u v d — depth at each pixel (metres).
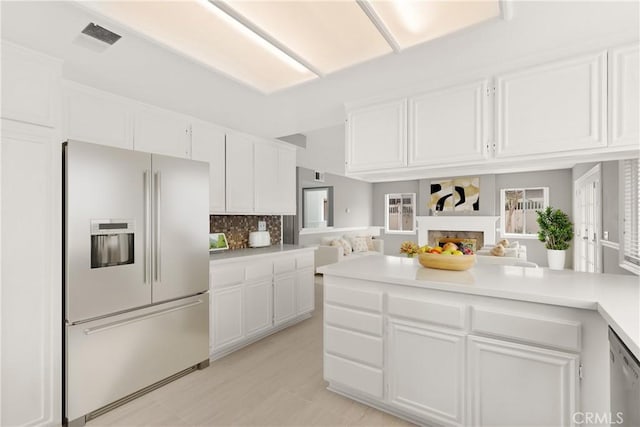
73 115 2.18
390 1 1.55
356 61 2.06
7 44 1.73
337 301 2.19
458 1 1.52
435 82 2.25
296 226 6.70
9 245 1.75
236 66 2.18
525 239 7.61
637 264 2.50
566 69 1.81
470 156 2.11
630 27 1.62
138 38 1.72
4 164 1.73
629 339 0.99
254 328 3.22
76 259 1.96
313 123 3.21
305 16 1.67
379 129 2.49
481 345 1.66
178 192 2.51
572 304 1.43
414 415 1.95
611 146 1.69
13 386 1.76
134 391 2.22
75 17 1.54
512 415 1.58
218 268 2.87
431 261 2.19
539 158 1.92
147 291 2.30
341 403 2.17
